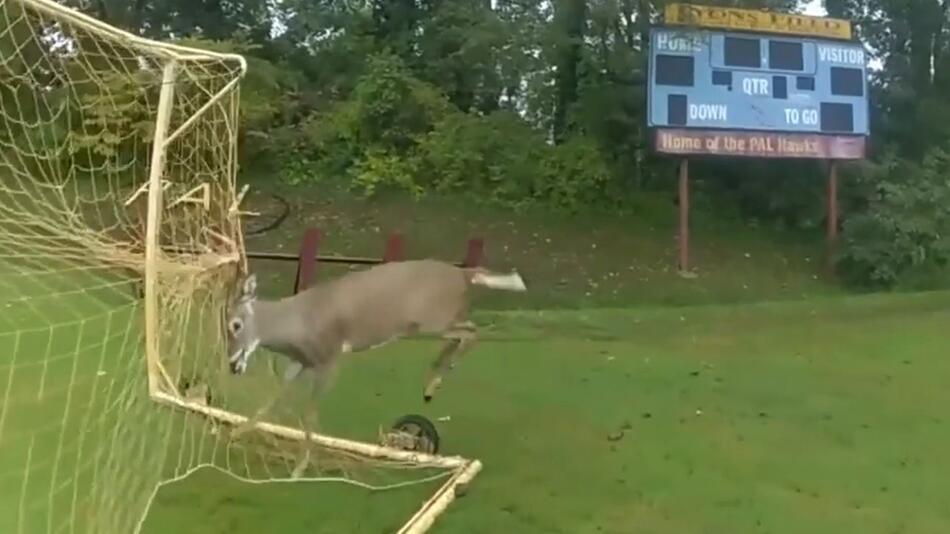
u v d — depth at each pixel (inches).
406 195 631.8
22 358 260.2
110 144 293.6
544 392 304.8
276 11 737.6
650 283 557.9
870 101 733.9
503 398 296.4
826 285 594.9
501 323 425.4
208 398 217.3
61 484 190.2
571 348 377.4
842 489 224.8
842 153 604.1
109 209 264.1
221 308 197.5
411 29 740.0
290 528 192.5
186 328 206.2
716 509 211.0
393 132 663.8
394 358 342.6
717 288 561.3
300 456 221.5
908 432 269.6
